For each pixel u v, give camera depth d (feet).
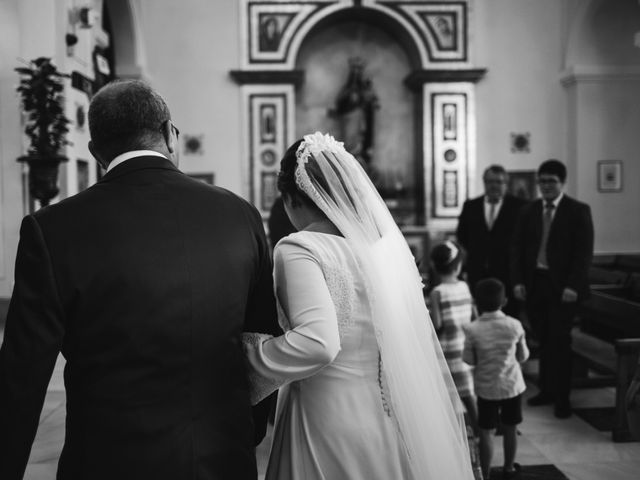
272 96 38.47
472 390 13.05
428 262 38.27
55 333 4.73
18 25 24.27
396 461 5.67
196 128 38.47
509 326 11.52
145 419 4.80
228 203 5.56
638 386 13.82
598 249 37.78
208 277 5.12
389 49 41.19
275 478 5.90
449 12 38.68
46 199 21.22
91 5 28.35
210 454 4.97
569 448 13.66
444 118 38.78
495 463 12.78
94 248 4.88
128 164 5.34
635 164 37.65
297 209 6.35
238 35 38.34
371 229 6.01
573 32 37.58
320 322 5.26
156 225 5.09
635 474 12.25
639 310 16.21
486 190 20.49
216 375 5.12
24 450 4.68
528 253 16.84
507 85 38.93
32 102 20.89
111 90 5.47
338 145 6.22
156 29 38.11
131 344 4.82
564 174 16.31
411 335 5.98
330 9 38.37
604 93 37.45
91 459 4.76
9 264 24.77
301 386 5.83
